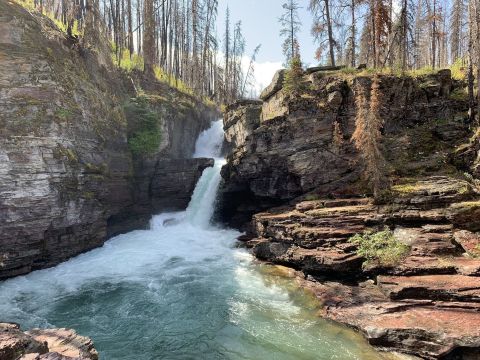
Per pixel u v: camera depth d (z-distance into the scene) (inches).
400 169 798.5
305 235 708.7
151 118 1171.3
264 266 770.2
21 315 564.7
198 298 631.8
